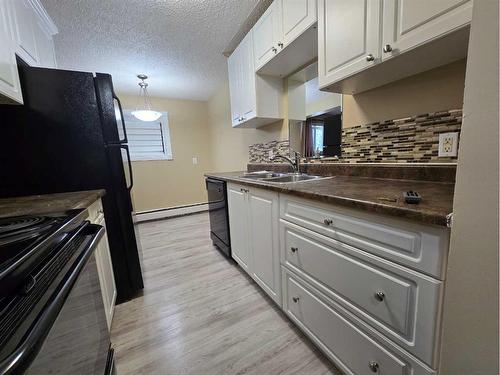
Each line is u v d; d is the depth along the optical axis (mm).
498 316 432
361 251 831
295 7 1382
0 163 1333
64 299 532
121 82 3057
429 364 662
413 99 1153
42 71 1354
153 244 2729
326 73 1212
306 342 1226
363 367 882
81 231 877
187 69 2744
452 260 489
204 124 4246
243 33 2080
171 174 4008
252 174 2287
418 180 1149
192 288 1776
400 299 717
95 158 1510
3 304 428
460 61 974
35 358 397
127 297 1651
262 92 1998
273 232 1364
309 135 1855
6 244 598
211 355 1166
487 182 416
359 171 1436
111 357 971
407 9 846
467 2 700
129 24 1820
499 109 386
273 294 1451
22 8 1360
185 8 1681
